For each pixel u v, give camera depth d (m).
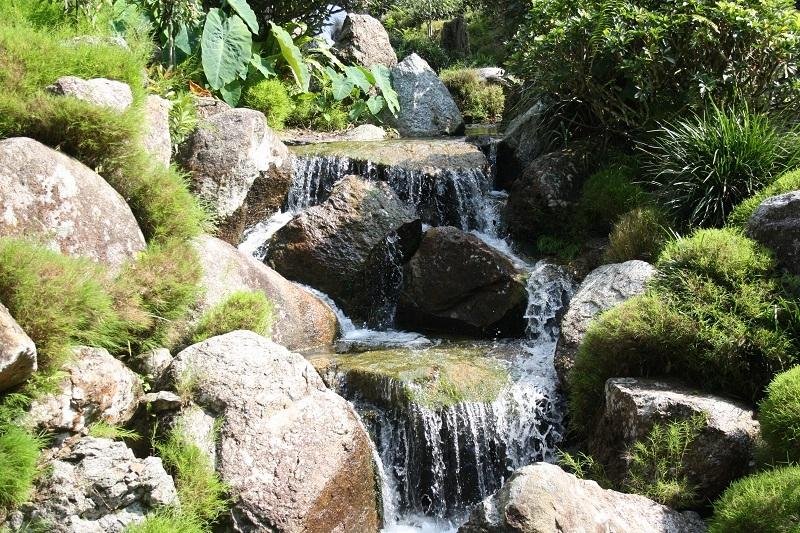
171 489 4.05
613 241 7.01
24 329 3.92
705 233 5.87
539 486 4.13
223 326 5.40
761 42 7.25
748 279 5.49
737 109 7.52
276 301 6.59
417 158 8.81
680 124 7.60
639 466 4.85
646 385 5.20
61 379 4.07
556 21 7.86
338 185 7.82
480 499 5.61
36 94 5.03
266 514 4.34
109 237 4.93
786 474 4.14
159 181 5.45
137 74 6.30
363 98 12.62
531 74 8.67
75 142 5.07
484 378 5.91
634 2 7.90
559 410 5.87
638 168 8.00
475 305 7.14
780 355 5.04
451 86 14.34
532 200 8.12
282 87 11.08
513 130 9.56
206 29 9.49
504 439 5.70
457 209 8.62
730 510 4.16
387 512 5.41
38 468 3.85
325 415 4.80
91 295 4.29
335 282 7.39
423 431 5.53
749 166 6.72
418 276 7.31
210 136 7.44
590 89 8.19
